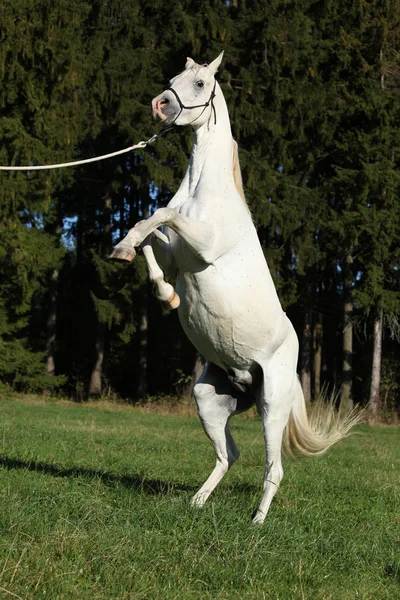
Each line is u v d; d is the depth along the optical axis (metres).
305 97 26.00
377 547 5.31
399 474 10.35
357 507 7.27
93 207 32.81
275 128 25.59
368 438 18.56
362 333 32.78
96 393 31.06
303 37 25.69
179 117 5.73
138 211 34.00
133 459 9.71
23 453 9.08
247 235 5.70
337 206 28.56
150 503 5.65
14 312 28.83
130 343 36.00
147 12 27.59
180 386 34.47
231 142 5.96
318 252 27.00
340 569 4.73
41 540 4.38
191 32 25.20
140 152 25.34
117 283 27.70
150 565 4.25
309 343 29.25
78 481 6.76
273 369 5.94
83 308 35.66
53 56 22.69
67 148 24.44
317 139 27.69
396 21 26.39
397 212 26.09
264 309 5.71
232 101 25.34
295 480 8.88
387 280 26.80
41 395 29.66
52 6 22.27
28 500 5.38
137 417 20.67
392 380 30.94
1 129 22.73
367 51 27.05
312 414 6.65
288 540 5.09
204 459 10.45
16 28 21.83
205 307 5.57
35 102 23.25
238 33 25.67
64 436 12.15
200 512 5.39
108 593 3.81
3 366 28.67
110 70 25.94
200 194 5.63
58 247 30.94
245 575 4.26
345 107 26.58
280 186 26.25
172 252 5.57
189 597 3.90
